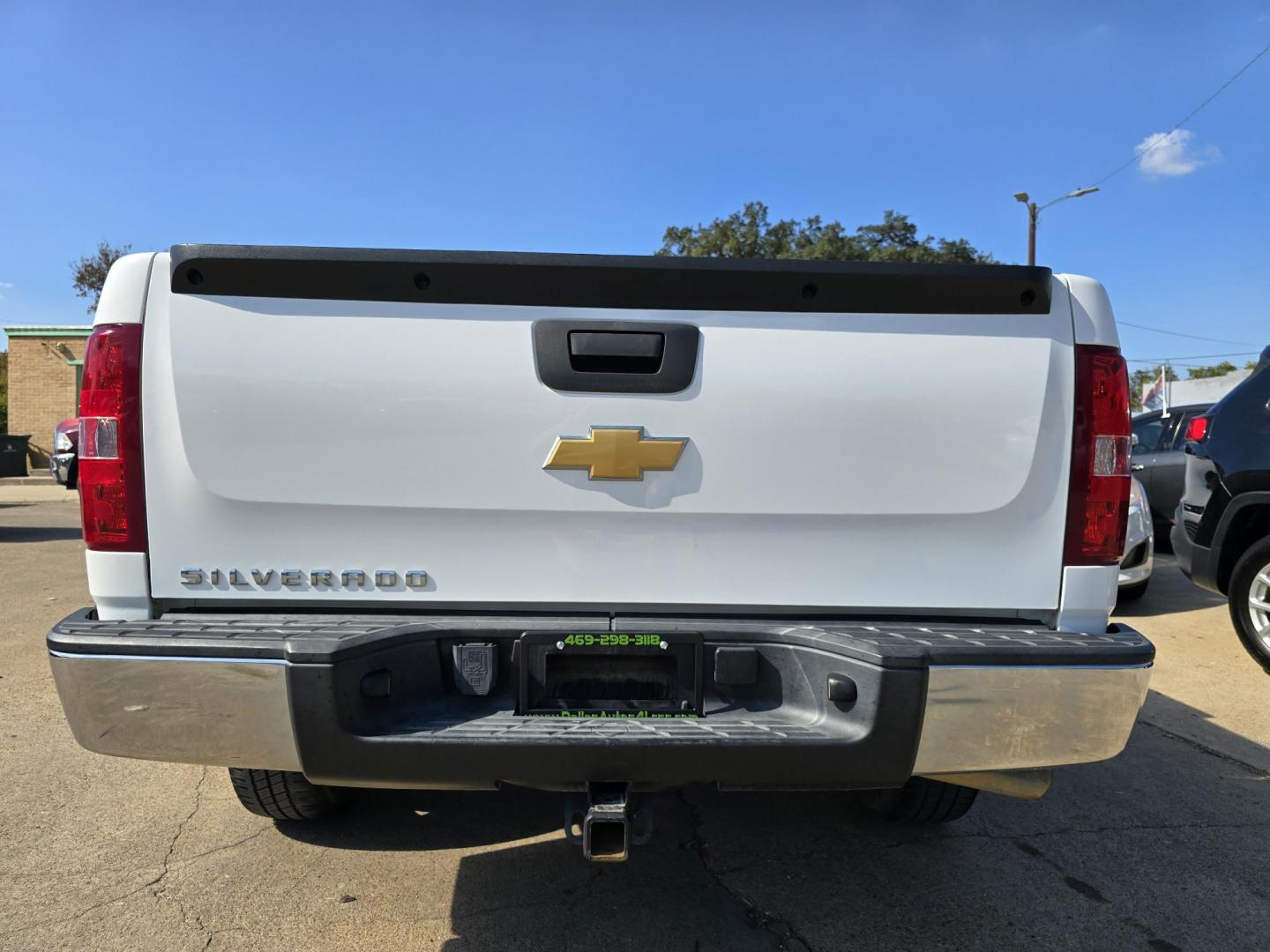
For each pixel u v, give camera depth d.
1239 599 5.16
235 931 2.47
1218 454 5.28
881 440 2.22
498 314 2.16
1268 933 2.57
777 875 2.84
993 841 3.11
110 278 2.14
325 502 2.17
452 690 2.18
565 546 2.22
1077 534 2.26
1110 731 2.08
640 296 2.17
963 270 2.17
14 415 23.19
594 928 2.52
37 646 5.43
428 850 2.96
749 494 2.21
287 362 2.14
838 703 2.09
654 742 2.00
